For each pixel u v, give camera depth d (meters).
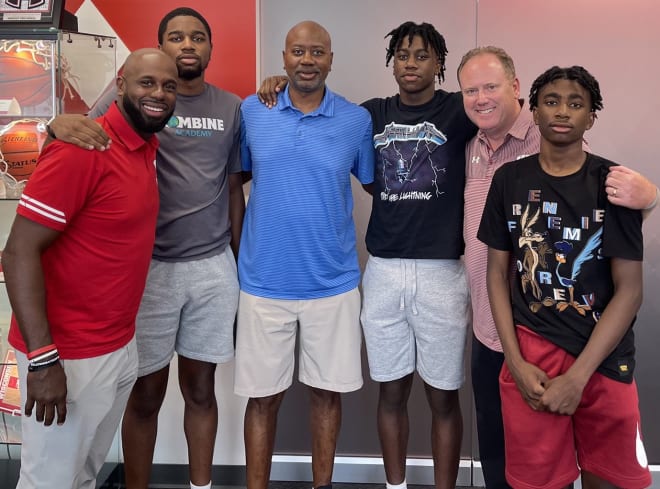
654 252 2.69
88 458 1.96
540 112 1.77
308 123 2.18
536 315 1.83
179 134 2.16
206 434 2.41
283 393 2.38
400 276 2.23
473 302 2.20
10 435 2.49
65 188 1.60
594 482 1.90
